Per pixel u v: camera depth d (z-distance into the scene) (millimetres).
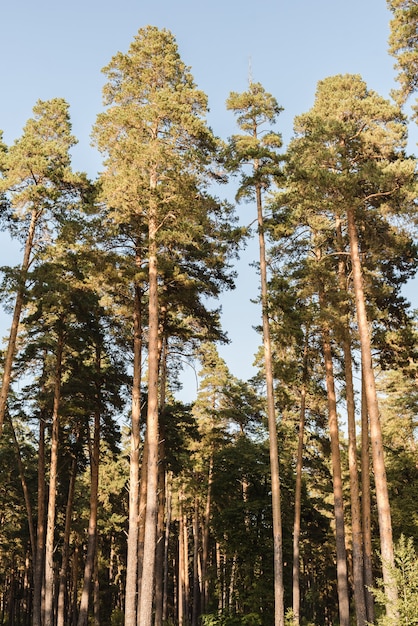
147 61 22141
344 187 19688
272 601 30953
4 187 22344
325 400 29172
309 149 21172
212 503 42375
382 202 21391
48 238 24297
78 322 29672
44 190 21938
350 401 24297
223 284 25047
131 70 22031
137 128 21375
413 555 12422
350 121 21625
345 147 21484
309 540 41375
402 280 24891
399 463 34125
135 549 20531
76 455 34781
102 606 52688
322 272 23109
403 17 18703
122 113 20719
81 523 43688
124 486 48719
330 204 20219
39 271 22625
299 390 29719
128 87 21188
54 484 28594
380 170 19375
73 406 29234
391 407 35250
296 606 26375
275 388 29156
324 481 39094
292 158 22281
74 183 23469
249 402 39938
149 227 21922
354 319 23734
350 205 20031
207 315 25703
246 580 32250
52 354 32312
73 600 44250
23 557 51281
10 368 22203
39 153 23109
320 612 53969
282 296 22312
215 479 37062
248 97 24219
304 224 25297
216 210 21969
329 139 21375
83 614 28703
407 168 18953
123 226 22734
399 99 19922
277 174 23219
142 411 29250
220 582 39500
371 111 21312
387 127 21281
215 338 26672
